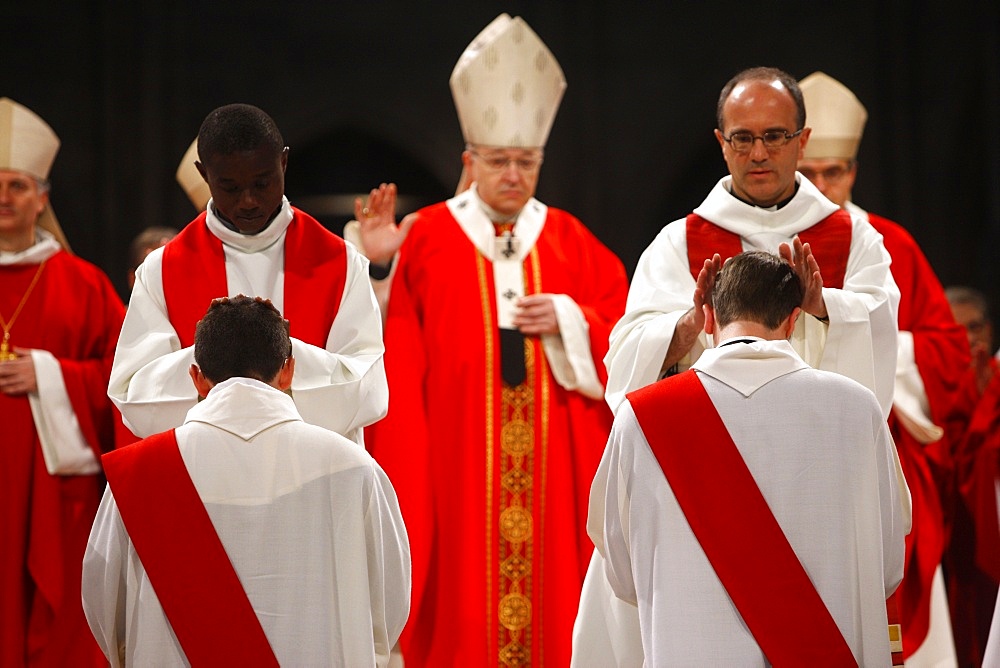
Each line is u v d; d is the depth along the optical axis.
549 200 38.22
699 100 38.53
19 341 18.88
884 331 13.83
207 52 37.84
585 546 18.03
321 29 38.28
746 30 38.41
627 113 38.66
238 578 10.71
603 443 18.41
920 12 37.50
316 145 40.62
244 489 10.81
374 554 11.03
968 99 37.28
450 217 19.41
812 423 10.82
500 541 17.98
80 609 18.41
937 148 37.38
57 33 36.91
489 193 19.33
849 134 19.94
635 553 11.09
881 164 37.62
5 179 18.98
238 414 10.95
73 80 36.91
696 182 39.41
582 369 18.14
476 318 18.56
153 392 12.77
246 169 12.85
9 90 36.75
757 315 11.30
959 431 20.48
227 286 13.59
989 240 36.88
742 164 14.14
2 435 18.14
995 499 20.33
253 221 13.46
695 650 10.63
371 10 38.44
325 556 10.82
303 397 12.55
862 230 14.40
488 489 18.02
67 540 18.39
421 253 19.09
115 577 10.95
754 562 10.66
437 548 17.92
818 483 10.73
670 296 14.15
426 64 38.50
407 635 17.91
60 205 36.72
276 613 10.69
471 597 17.70
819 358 13.50
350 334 13.66
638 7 38.56
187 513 10.76
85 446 18.45
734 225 14.29
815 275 12.87
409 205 41.66
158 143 37.22
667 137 38.53
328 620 10.74
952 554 20.86
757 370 11.00
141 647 10.73
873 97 37.81
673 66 38.56
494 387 18.27
